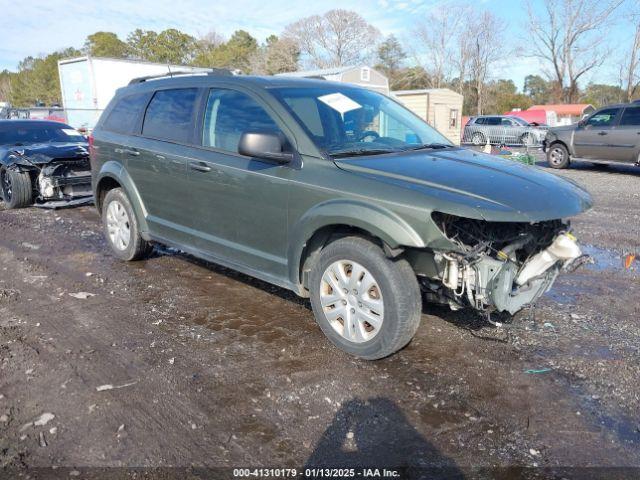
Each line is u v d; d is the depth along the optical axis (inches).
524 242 127.4
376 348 131.9
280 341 148.6
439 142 172.7
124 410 115.7
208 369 133.2
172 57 2420.0
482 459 101.2
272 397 120.9
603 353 142.2
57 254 236.7
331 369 133.1
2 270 213.5
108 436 107.0
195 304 176.1
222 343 147.5
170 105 190.7
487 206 116.3
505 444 105.5
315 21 2075.5
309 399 120.1
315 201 137.5
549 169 597.9
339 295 138.3
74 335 152.3
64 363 135.6
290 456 101.8
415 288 128.5
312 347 144.8
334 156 142.7
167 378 128.7
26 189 336.5
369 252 129.1
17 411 114.8
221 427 110.3
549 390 124.5
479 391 123.9
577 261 145.2
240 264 165.3
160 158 186.2
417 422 112.3
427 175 131.5
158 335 152.6
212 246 173.8
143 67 745.0
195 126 176.6
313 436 107.7
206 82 178.4
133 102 210.5
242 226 160.9
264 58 2116.1
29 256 233.5
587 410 116.8
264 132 147.2
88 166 351.3
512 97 2295.8
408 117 184.2
